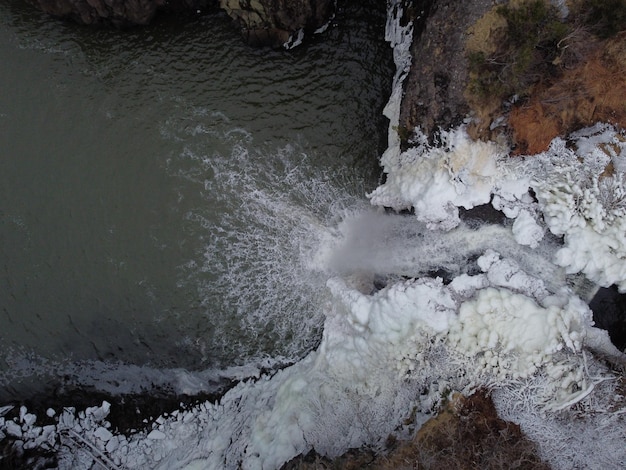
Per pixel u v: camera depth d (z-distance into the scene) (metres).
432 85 12.16
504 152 12.01
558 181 11.81
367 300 12.26
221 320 13.58
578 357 11.12
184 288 13.61
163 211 13.75
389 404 11.83
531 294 11.72
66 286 13.82
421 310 11.64
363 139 13.62
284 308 13.45
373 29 13.75
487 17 11.35
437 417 11.29
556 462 10.91
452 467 10.55
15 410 13.56
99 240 13.81
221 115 13.88
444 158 12.16
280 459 11.49
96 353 13.79
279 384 12.97
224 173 13.77
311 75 13.82
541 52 11.31
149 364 13.73
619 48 11.31
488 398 11.45
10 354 13.84
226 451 12.24
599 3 10.82
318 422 11.76
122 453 13.23
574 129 11.94
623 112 11.78
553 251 12.09
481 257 12.20
